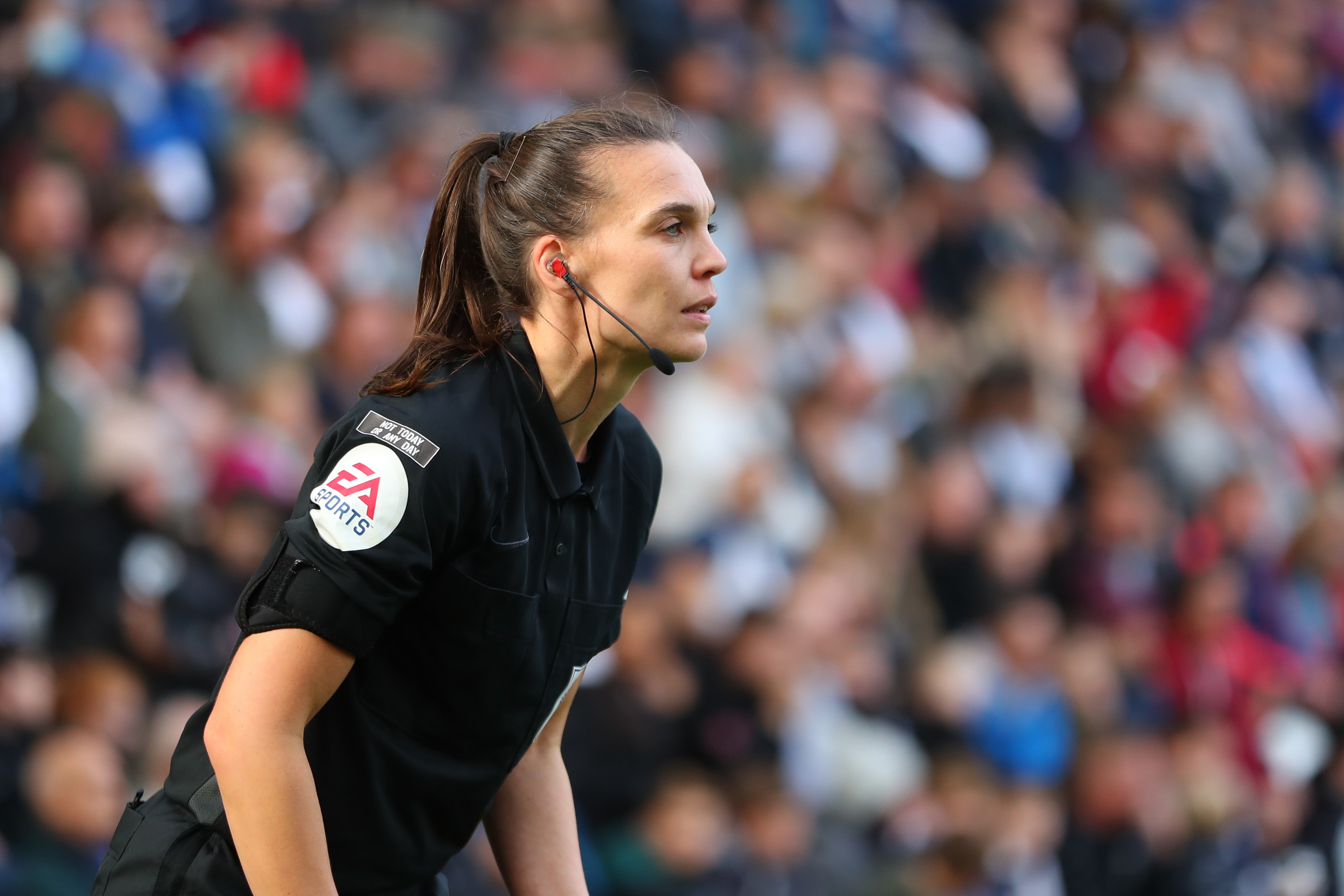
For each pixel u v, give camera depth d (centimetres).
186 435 1467
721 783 1536
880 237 2269
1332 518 2419
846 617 1767
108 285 1508
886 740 1719
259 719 464
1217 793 1958
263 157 1681
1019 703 1831
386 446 475
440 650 504
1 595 1318
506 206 524
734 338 1936
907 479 1992
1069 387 2317
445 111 1928
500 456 495
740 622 1620
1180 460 2325
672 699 1549
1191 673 2066
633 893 1452
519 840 600
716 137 2197
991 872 1689
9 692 1259
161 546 1389
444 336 519
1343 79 3506
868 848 1636
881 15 2645
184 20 1831
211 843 513
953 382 2194
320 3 1936
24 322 1424
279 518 1471
